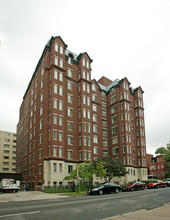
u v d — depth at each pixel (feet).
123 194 78.23
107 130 188.75
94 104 177.37
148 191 90.27
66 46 153.89
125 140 172.76
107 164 125.29
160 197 65.51
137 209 45.52
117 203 53.06
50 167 119.75
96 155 164.35
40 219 35.27
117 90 189.16
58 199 67.92
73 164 137.69
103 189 84.23
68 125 143.64
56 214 39.45
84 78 160.25
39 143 135.54
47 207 47.67
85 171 111.34
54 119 130.31
